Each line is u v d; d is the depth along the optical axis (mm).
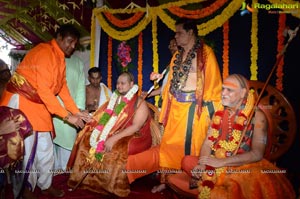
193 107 3061
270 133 2715
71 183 3246
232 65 4066
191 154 3043
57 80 3090
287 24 3719
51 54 3027
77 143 3346
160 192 3227
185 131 3066
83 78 4145
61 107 3014
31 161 2881
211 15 4137
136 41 4801
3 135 2570
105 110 3398
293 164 3619
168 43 4559
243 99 2432
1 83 2971
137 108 3273
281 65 3725
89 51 5438
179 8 4316
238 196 2191
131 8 4699
